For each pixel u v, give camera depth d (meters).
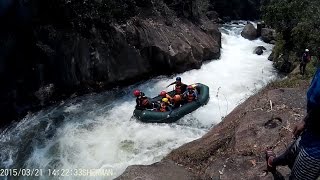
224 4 25.66
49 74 12.46
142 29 14.71
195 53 16.06
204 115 11.73
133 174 5.27
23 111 11.86
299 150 2.81
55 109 12.30
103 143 10.23
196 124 11.25
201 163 5.41
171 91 12.93
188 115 11.71
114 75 13.94
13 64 11.81
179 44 15.43
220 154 5.42
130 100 13.10
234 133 5.54
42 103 12.33
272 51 18.19
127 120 11.59
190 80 14.96
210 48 17.12
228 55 18.38
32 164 9.41
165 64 15.02
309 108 2.59
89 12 13.10
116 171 8.92
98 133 10.80
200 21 18.48
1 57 11.36
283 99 5.88
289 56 16.28
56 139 10.50
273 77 15.59
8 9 11.16
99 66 13.49
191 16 18.06
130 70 14.30
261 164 4.52
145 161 9.27
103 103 12.83
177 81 12.71
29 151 9.98
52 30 12.26
